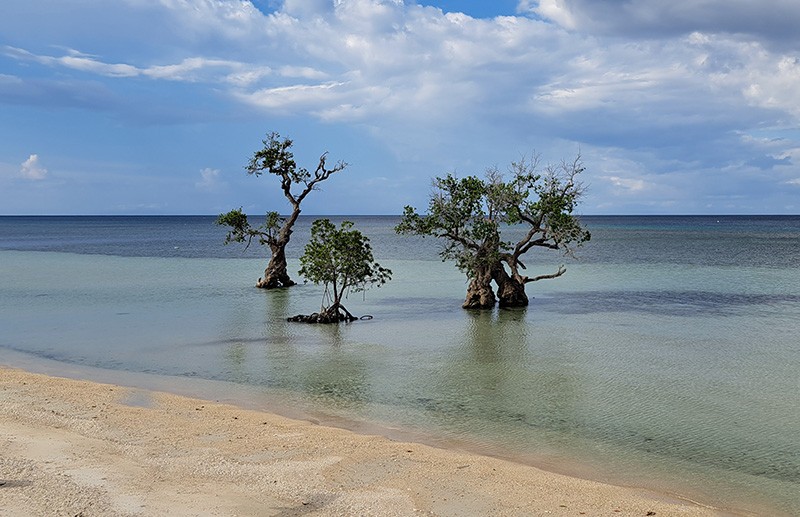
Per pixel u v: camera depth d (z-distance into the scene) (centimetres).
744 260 7594
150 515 1191
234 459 1506
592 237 13275
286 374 2433
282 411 1972
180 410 1920
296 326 3450
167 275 6119
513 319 3678
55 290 4969
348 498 1295
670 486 1431
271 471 1434
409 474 1434
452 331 3312
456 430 1808
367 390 2220
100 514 1190
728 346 2931
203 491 1313
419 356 2745
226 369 2508
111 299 4469
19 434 1652
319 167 5331
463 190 4031
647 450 1659
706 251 9094
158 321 3591
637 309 4025
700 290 4922
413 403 2069
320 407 2020
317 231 3700
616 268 6669
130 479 1367
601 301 4381
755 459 1599
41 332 3250
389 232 17162
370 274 3703
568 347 2925
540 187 4066
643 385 2284
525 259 7844
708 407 2030
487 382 2328
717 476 1491
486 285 4091
